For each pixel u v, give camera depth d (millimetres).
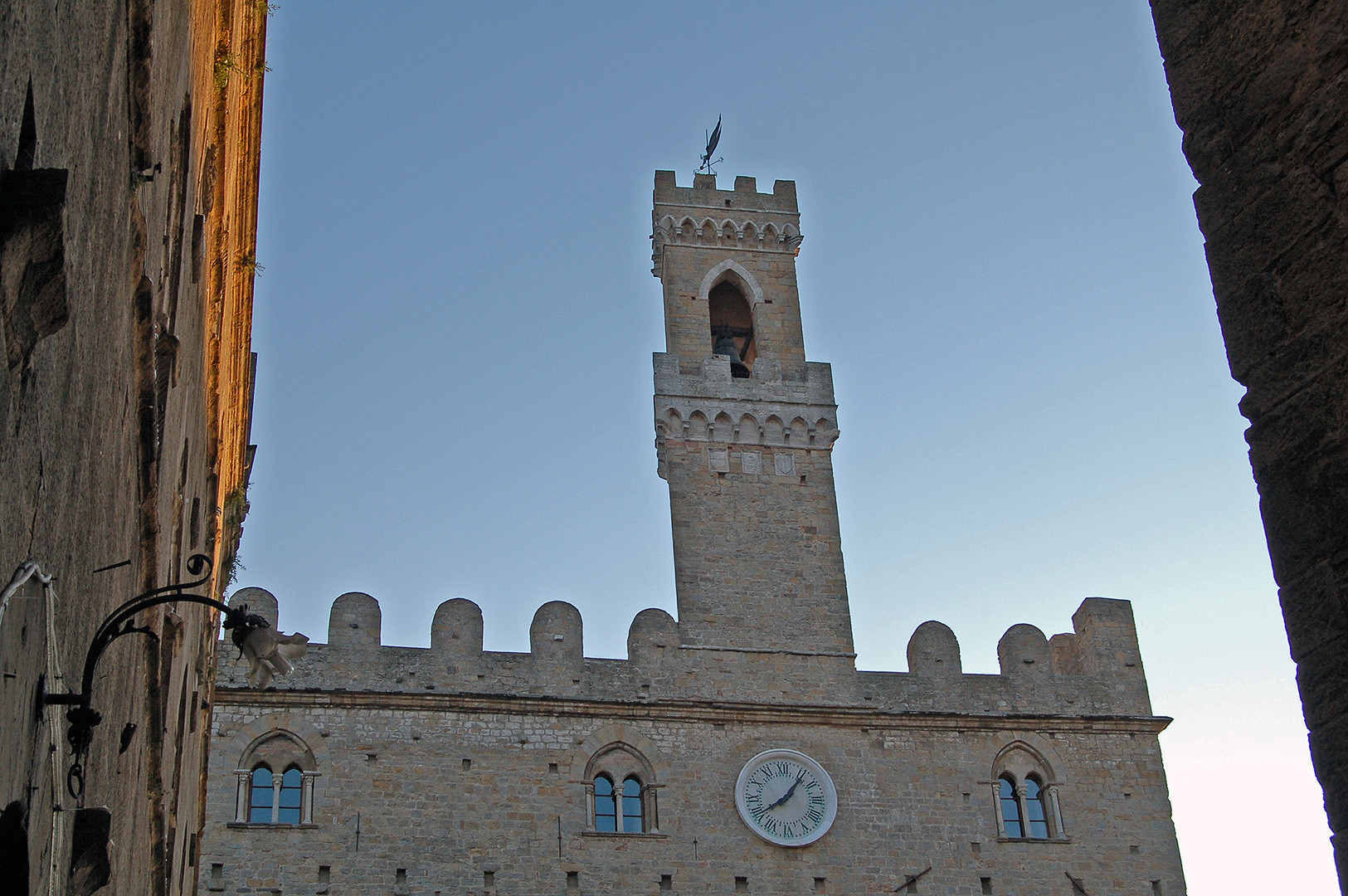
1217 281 11648
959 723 47781
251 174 27797
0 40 6938
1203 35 12242
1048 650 50094
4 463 7586
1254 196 11523
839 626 49469
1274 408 11008
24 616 8281
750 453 52750
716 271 57500
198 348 22516
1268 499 10891
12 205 7383
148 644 16906
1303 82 11391
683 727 46250
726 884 43781
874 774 46500
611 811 44656
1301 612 10500
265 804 42500
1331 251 10930
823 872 44500
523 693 45781
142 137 11617
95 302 10109
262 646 13633
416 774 43625
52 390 8727
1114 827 46844
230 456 36000
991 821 46344
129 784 16578
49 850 10008
